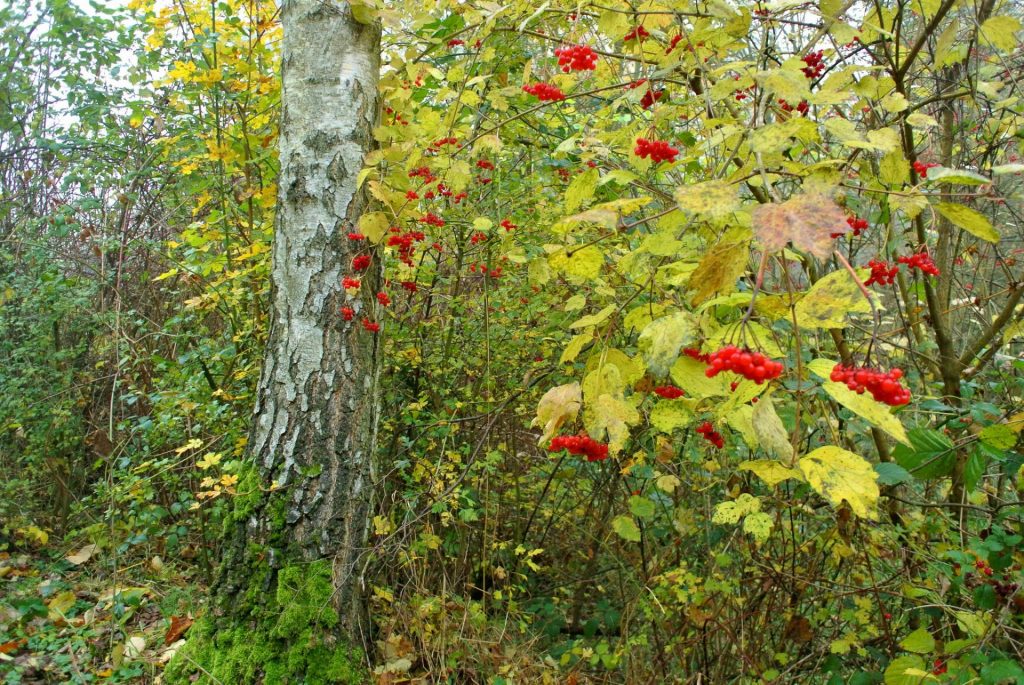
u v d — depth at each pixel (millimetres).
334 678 2670
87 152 5406
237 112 4355
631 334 3588
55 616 3576
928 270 2139
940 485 3426
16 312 5582
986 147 3068
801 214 1119
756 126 1662
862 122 2758
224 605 2760
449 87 3273
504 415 4113
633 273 1903
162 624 3588
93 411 5594
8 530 4816
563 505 4320
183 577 4137
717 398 2074
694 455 3316
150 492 3877
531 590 4203
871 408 1331
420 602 3291
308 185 2857
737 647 3025
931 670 2207
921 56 3270
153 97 4180
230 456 3939
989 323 3213
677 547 3582
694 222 1885
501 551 4008
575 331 3869
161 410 4129
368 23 2959
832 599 3100
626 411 1589
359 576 2873
